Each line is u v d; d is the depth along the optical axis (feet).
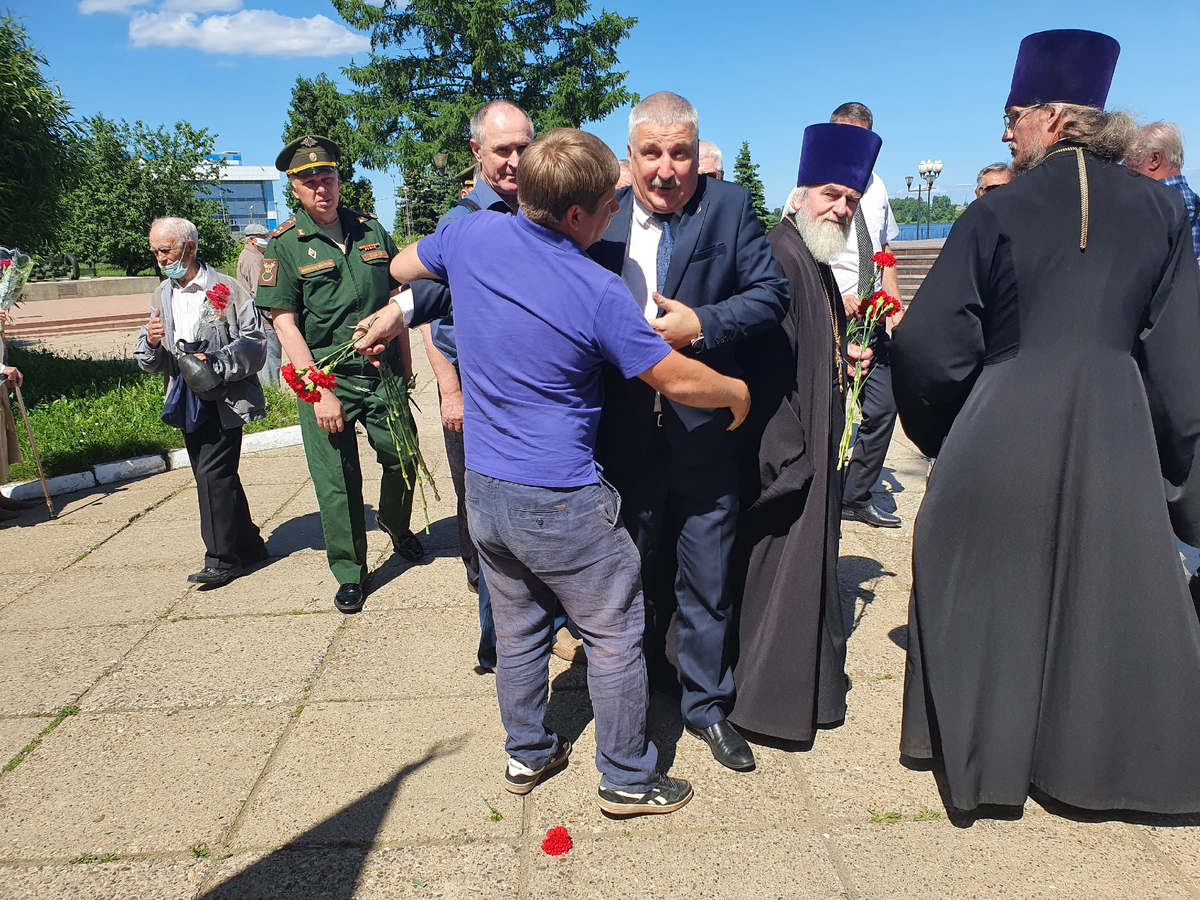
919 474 19.24
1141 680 7.38
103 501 18.61
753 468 8.80
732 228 8.04
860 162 8.39
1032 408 7.43
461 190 11.24
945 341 7.71
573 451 7.00
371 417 13.10
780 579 8.80
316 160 12.02
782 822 7.93
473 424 7.27
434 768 8.85
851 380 10.82
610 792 7.93
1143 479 7.32
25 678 10.98
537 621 7.93
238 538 14.02
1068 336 7.36
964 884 7.11
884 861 7.41
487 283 6.79
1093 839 7.63
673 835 7.79
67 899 7.24
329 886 7.29
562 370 6.79
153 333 13.15
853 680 10.44
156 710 10.15
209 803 8.41
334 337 12.61
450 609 12.71
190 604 13.19
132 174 102.58
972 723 7.64
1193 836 7.64
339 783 8.65
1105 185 7.32
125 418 24.20
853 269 14.20
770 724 8.87
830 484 8.78
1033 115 7.64
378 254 12.71
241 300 13.46
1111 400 7.33
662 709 9.93
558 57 124.26
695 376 7.07
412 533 14.92
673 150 7.52
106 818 8.23
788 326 8.59
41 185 33.99
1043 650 7.60
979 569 7.63
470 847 7.70
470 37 119.14
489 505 7.18
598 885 7.20
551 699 10.16
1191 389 7.44
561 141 6.44
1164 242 7.32
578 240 6.78
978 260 7.54
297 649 11.59
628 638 7.57
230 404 13.12
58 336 55.26
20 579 14.38
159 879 7.43
